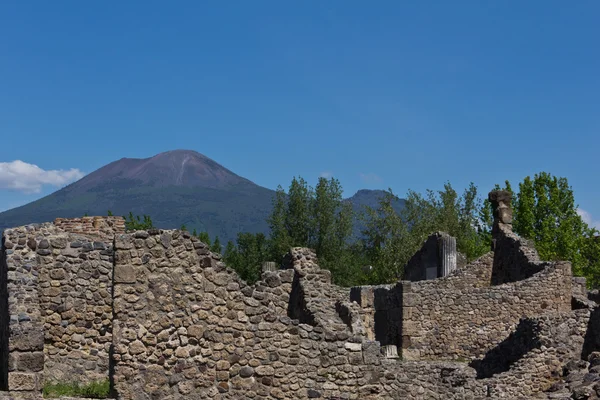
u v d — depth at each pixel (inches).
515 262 1359.5
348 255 2600.9
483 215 2787.9
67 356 772.0
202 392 652.1
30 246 770.2
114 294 636.7
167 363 643.5
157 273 647.1
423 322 1202.6
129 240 642.8
